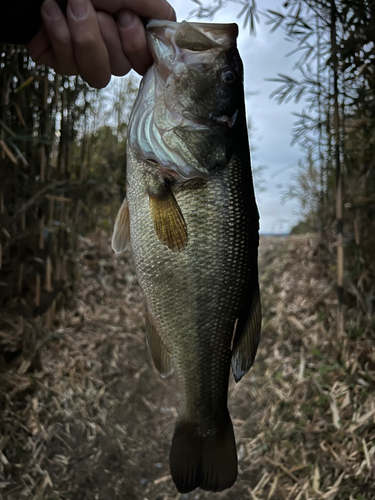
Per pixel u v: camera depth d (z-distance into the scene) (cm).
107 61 27
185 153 28
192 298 29
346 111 65
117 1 27
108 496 47
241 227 30
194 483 30
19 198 62
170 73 28
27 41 26
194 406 30
